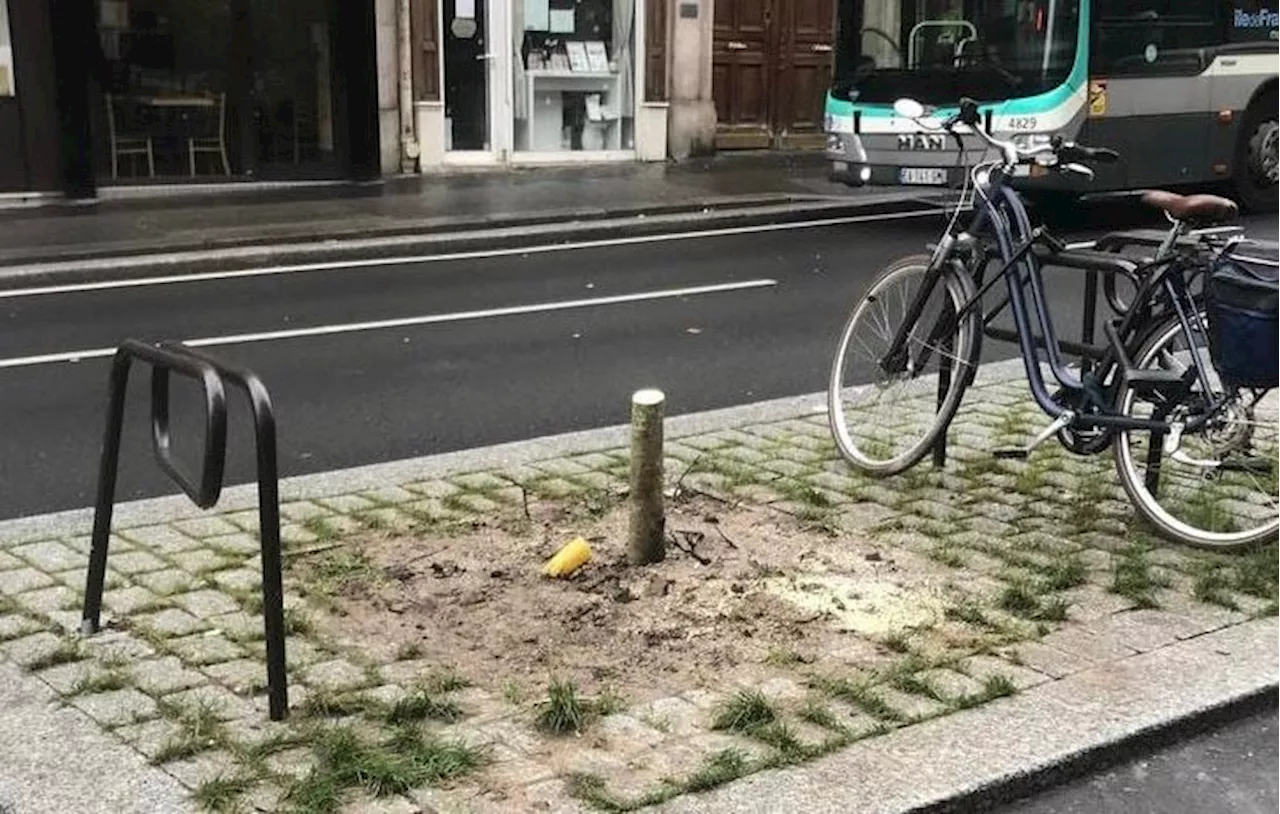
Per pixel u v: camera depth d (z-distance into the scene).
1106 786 3.54
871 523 5.20
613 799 3.25
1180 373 4.90
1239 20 14.14
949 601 4.45
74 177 14.45
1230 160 14.47
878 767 3.41
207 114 15.57
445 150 17.30
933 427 5.59
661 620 4.30
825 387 7.71
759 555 4.84
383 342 8.80
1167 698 3.78
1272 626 4.26
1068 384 5.17
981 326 5.43
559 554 4.68
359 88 16.02
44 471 6.18
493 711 3.71
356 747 3.44
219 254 11.86
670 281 11.09
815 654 4.07
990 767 3.42
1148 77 13.30
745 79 19.34
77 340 8.89
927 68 13.02
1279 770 3.64
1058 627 4.25
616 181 16.42
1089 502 5.43
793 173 17.44
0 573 4.64
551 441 6.29
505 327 9.28
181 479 3.94
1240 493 5.34
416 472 5.82
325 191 15.45
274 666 3.60
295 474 6.13
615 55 18.34
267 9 15.63
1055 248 5.26
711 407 7.30
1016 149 5.48
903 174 13.21
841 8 13.52
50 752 3.43
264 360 8.28
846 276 11.28
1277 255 4.63
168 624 4.22
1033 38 12.52
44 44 14.23
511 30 17.52
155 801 3.22
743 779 3.34
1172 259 4.92
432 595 4.49
